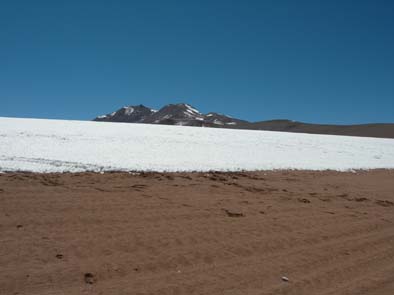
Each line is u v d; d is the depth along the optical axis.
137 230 9.07
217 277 7.20
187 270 7.36
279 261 8.33
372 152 40.34
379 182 22.95
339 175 23.61
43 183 12.63
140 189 13.32
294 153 32.09
